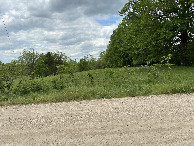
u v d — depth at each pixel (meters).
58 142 3.90
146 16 21.67
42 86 10.27
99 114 5.48
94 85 10.94
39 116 5.57
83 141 3.89
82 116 5.38
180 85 8.66
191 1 19.69
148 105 6.16
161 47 22.36
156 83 10.53
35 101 7.46
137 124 4.65
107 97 7.61
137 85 9.40
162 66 21.84
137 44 21.89
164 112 5.43
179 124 4.58
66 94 8.09
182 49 23.05
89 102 6.96
